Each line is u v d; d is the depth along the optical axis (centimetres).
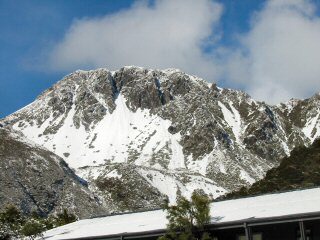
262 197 4759
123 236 4356
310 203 3931
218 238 4116
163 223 4441
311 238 3725
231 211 4294
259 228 3988
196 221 3953
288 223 3828
